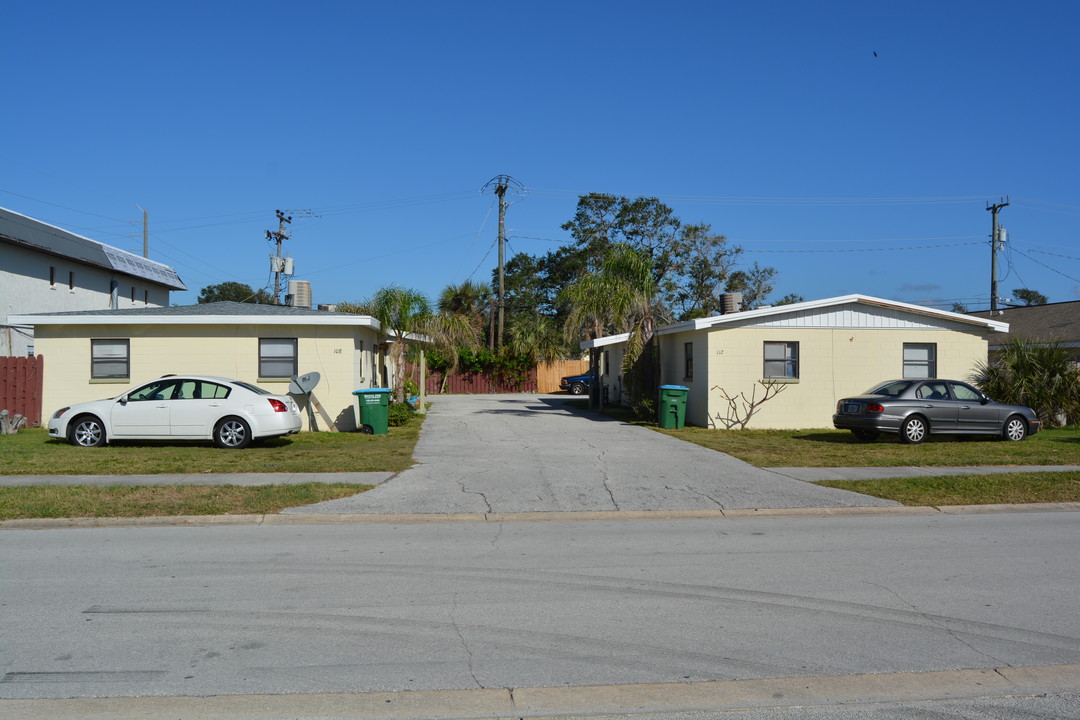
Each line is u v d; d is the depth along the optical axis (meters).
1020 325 32.91
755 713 4.52
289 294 25.50
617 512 10.62
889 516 10.75
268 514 10.14
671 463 14.54
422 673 4.99
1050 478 12.82
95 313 20.62
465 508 10.68
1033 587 6.99
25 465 13.42
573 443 17.45
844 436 19.75
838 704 4.63
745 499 11.47
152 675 4.92
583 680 4.91
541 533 9.45
